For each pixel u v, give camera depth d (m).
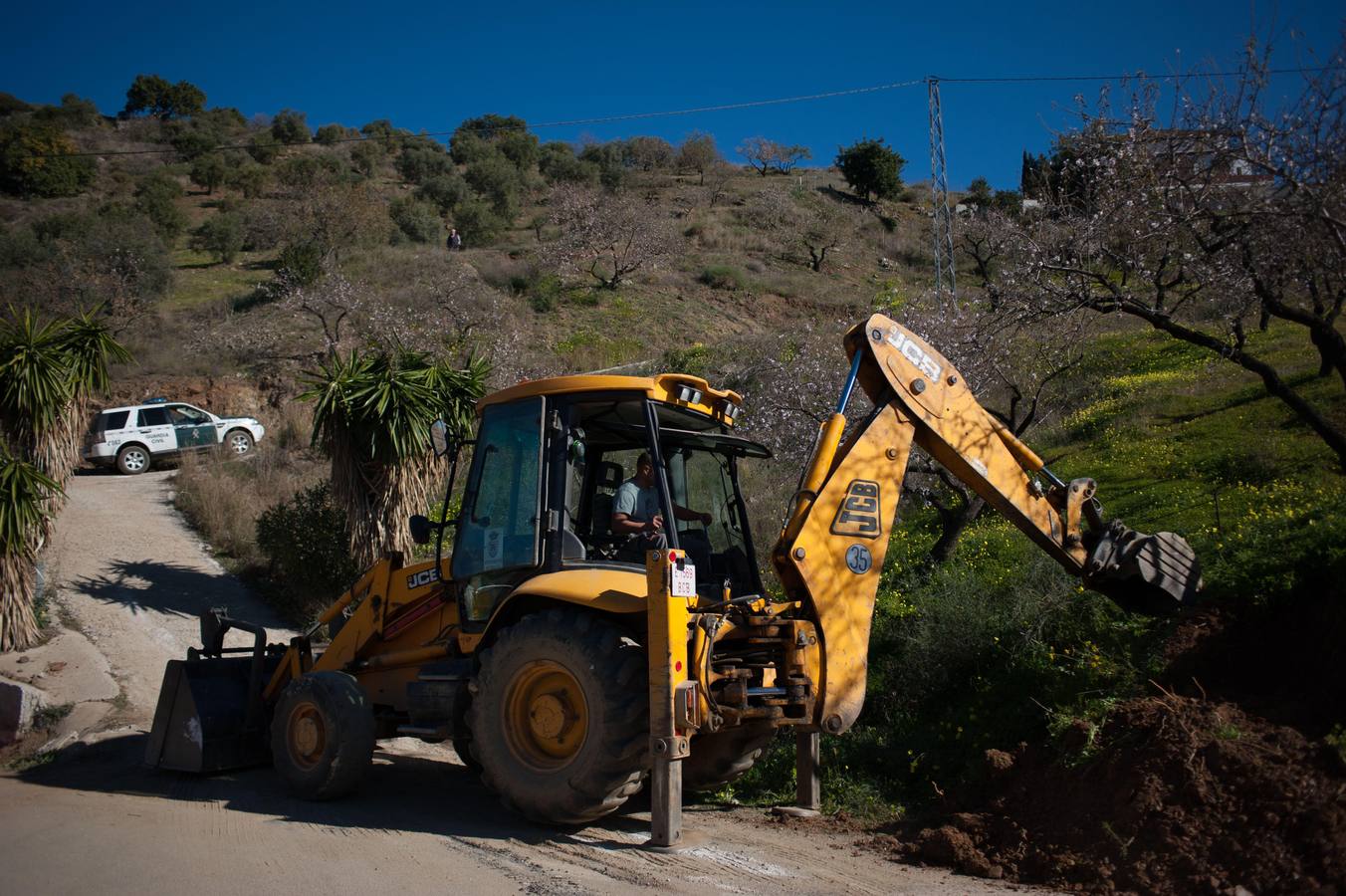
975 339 9.34
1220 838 4.74
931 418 6.16
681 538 6.59
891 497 6.10
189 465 20.89
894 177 63.66
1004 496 6.20
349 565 13.29
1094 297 8.35
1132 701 6.05
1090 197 8.70
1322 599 6.04
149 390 26.69
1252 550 7.16
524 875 5.18
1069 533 6.18
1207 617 6.61
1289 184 6.79
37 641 11.34
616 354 30.77
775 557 5.83
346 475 12.62
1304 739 5.10
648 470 6.73
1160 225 7.65
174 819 6.57
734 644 6.08
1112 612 7.51
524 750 6.12
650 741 5.57
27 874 5.36
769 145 74.81
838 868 5.34
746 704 5.66
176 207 50.88
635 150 75.38
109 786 7.86
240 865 5.42
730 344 26.67
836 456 6.04
